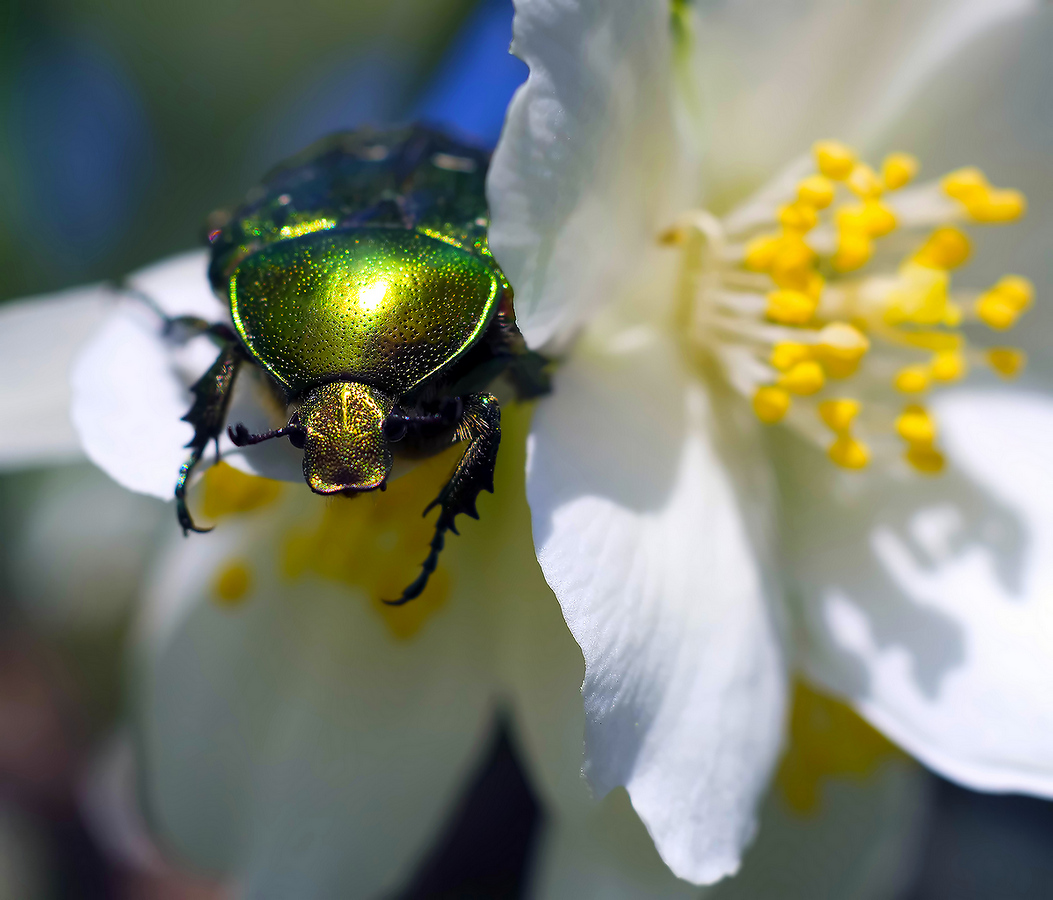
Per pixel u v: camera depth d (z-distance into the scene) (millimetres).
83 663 208
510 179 124
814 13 135
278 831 139
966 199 137
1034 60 137
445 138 132
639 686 127
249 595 140
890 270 140
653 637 128
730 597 131
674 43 136
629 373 134
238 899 139
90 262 193
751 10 135
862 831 144
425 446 123
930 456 137
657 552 129
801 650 136
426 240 124
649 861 136
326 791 139
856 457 136
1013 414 140
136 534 207
